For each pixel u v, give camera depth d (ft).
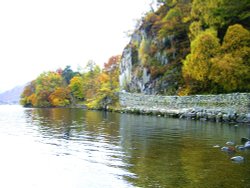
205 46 139.95
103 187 40.91
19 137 83.05
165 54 190.70
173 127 100.01
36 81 380.58
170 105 153.28
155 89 183.11
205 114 123.65
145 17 229.86
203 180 42.50
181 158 55.16
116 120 130.62
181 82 170.09
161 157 56.24
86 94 331.77
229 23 156.15
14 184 43.16
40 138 80.74
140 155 58.18
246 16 149.28
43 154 60.75
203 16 160.66
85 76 361.51
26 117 164.04
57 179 44.88
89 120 133.69
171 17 198.39
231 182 41.57
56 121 132.67
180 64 179.22
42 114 190.60
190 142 71.15
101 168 49.60
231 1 154.40
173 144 68.95
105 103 222.07
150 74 191.93
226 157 55.42
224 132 86.22
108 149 64.44
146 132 89.15
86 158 56.75
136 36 233.35
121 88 242.37
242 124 106.52
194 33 162.30
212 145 67.00
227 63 129.08
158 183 41.52
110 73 328.08
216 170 47.19
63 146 68.74
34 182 43.86
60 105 334.44
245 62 130.93
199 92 150.41
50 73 377.30
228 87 130.93
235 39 134.92
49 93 352.28
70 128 102.73
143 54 208.74
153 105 167.63
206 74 140.05
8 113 210.59
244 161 52.44
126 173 46.50
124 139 77.10
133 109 175.52
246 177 43.68
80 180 44.04
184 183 41.37
